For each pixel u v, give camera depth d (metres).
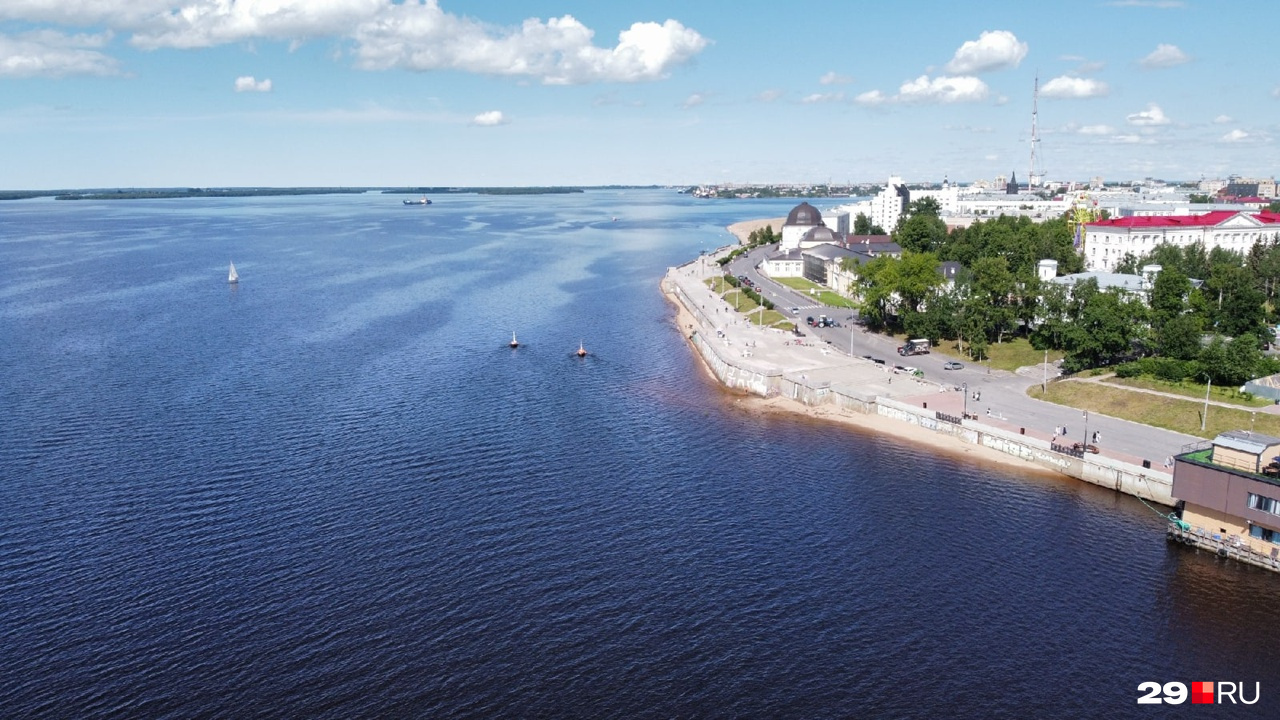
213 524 97.25
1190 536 95.06
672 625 78.38
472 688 69.38
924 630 78.25
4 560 88.69
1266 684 71.31
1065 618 80.75
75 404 143.12
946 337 194.00
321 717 65.94
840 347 191.00
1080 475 116.06
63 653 73.50
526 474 113.62
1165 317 164.62
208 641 75.19
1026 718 67.00
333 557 89.81
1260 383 134.88
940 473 118.19
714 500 106.62
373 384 158.38
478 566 88.38
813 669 72.38
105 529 95.81
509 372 171.25
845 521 101.19
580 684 70.00
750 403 154.12
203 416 136.75
